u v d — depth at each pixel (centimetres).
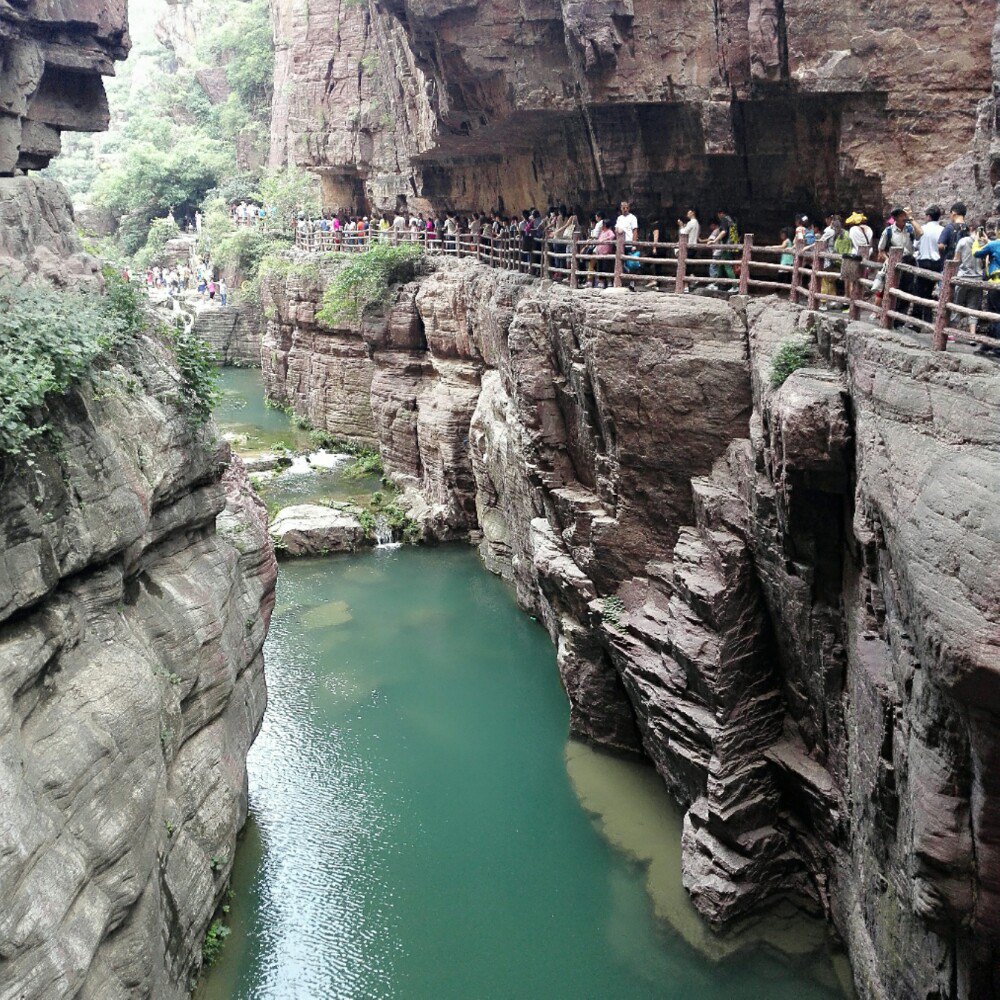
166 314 1571
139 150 6034
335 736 1831
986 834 812
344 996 1240
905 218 1385
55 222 1393
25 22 1305
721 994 1237
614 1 1723
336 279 3338
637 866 1470
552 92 1961
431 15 1964
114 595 1085
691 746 1450
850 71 1592
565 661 1792
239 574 1498
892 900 1030
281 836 1546
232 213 5766
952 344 1096
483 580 2545
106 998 880
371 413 3466
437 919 1374
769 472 1300
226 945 1312
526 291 2006
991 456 877
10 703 850
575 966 1290
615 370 1531
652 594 1602
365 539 2775
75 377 1067
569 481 1848
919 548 864
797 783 1335
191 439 1332
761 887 1361
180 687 1202
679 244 1598
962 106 1577
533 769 1725
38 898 791
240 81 6106
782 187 1828
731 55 1716
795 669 1352
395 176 3703
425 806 1627
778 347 1311
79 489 1023
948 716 840
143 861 982
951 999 906
